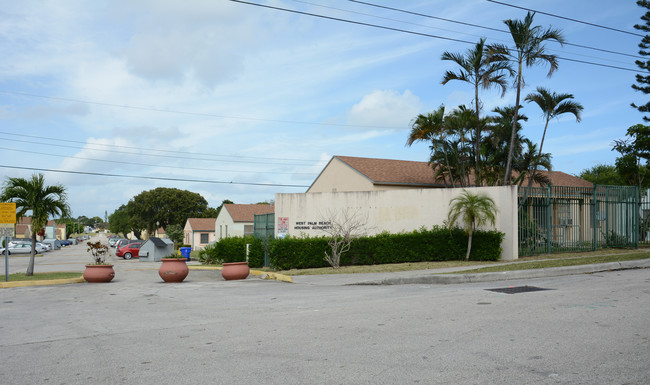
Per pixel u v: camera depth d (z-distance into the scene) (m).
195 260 38.84
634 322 7.83
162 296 14.33
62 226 152.75
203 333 8.23
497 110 28.44
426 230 21.62
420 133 26.38
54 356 7.00
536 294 11.14
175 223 82.56
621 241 22.92
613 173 49.28
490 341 6.88
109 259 46.25
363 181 32.03
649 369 5.48
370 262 21.36
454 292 12.06
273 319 9.33
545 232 21.53
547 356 6.07
